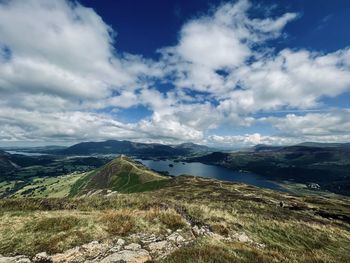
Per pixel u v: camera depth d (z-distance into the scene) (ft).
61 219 57.06
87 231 53.21
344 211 284.61
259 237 76.02
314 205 323.98
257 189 453.17
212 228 71.15
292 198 384.27
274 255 53.26
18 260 42.42
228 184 498.69
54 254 45.06
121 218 61.36
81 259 44.42
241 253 48.75
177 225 64.08
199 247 48.47
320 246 82.79
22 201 81.10
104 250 47.70
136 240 52.80
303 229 93.66
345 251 82.74
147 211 73.31
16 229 51.98
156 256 47.62
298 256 58.65
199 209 86.33
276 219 100.53
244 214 98.37
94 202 91.71
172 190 398.21
